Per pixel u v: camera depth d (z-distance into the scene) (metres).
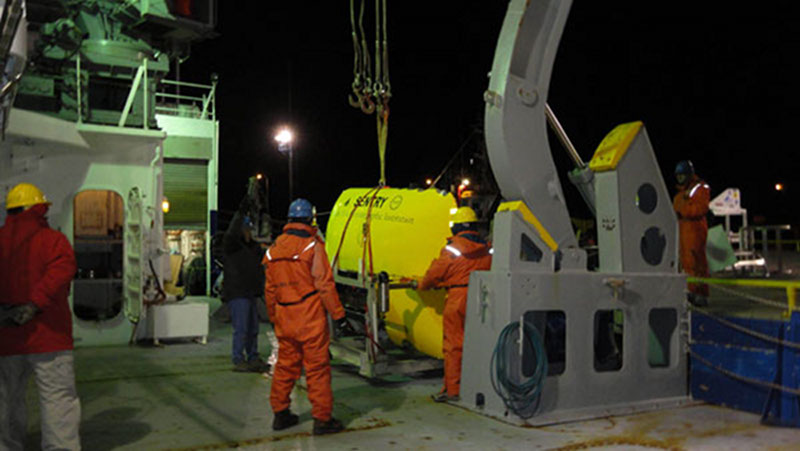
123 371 7.50
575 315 5.57
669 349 6.20
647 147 6.00
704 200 9.06
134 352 8.89
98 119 10.99
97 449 4.62
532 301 5.42
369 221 7.40
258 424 5.26
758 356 5.54
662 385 5.98
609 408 5.60
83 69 10.59
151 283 9.65
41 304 4.00
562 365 6.00
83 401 6.05
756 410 5.54
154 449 4.62
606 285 5.70
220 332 11.02
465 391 5.82
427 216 6.88
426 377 7.07
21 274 4.14
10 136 8.73
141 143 9.86
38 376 4.16
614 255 5.89
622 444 4.68
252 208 12.98
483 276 5.63
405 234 6.96
